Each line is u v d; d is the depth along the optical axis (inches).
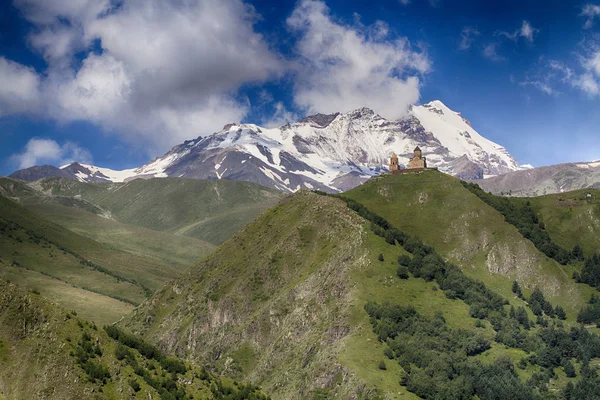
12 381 6486.2
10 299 7121.1
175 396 6934.1
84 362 6771.7
